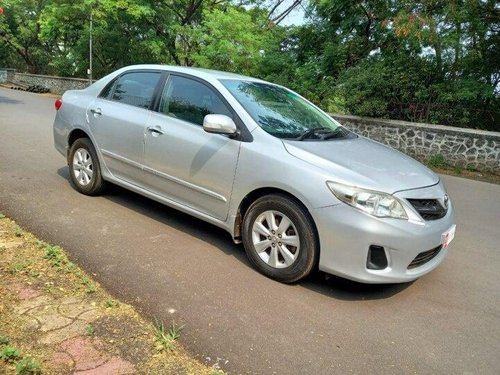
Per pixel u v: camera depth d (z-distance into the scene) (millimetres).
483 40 12156
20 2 30859
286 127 4230
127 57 25781
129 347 2707
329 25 16969
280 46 18891
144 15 21188
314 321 3289
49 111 14719
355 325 3299
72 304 3086
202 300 3406
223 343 2904
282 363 2777
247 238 3988
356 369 2803
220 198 4141
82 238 4289
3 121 11188
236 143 4020
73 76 28531
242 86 4578
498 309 3766
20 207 4879
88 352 2605
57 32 25109
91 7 21125
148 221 4926
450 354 3066
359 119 11945
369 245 3418
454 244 5285
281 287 3748
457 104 11141
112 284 3482
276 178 3725
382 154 4203
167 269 3850
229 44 18094
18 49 35125
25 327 2760
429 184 3848
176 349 2773
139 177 4871
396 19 12039
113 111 5109
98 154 5281
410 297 3828
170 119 4570
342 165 3641
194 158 4277
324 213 3492
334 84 14820
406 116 11758
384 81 11703
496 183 9383
